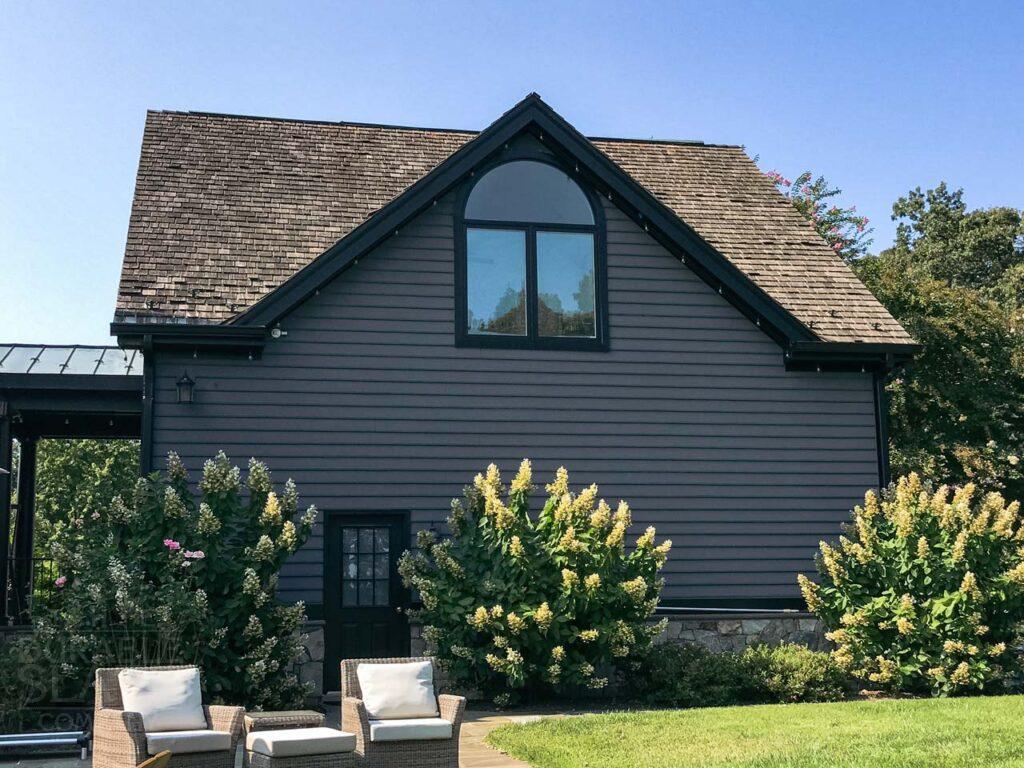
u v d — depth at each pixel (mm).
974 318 21391
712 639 14438
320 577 13523
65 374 13406
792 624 14695
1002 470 21312
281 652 11852
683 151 19172
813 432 15383
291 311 13688
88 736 9539
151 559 11508
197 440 13422
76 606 10836
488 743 9906
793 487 15180
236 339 13445
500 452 14297
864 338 15453
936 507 13203
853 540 14516
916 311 21609
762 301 15039
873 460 15539
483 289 14625
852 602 13453
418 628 13609
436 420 14172
